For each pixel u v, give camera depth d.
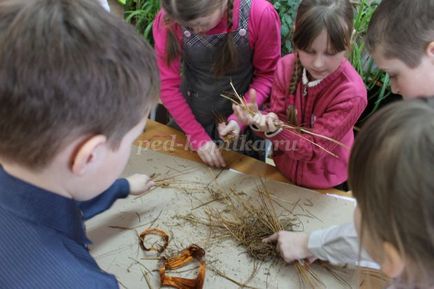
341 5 1.01
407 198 0.40
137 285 0.85
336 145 1.16
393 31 0.78
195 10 1.04
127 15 2.07
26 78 0.43
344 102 1.10
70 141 0.47
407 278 0.47
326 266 0.90
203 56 1.34
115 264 0.89
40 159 0.48
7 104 0.44
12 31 0.43
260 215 1.02
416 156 0.40
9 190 0.52
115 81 0.47
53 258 0.51
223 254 0.92
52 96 0.43
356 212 0.54
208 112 1.51
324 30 0.99
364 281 0.79
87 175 0.53
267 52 1.36
